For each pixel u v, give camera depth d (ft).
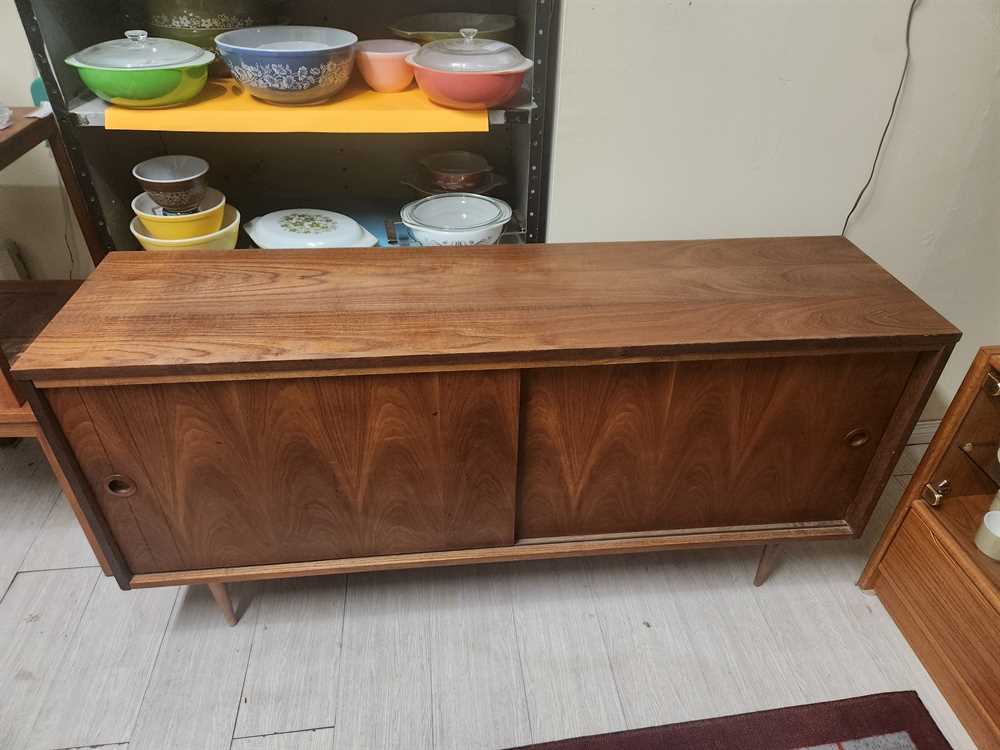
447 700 3.70
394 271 3.54
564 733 3.58
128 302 3.20
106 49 3.45
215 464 3.18
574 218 4.17
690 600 4.24
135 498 3.26
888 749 3.52
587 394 3.20
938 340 3.14
